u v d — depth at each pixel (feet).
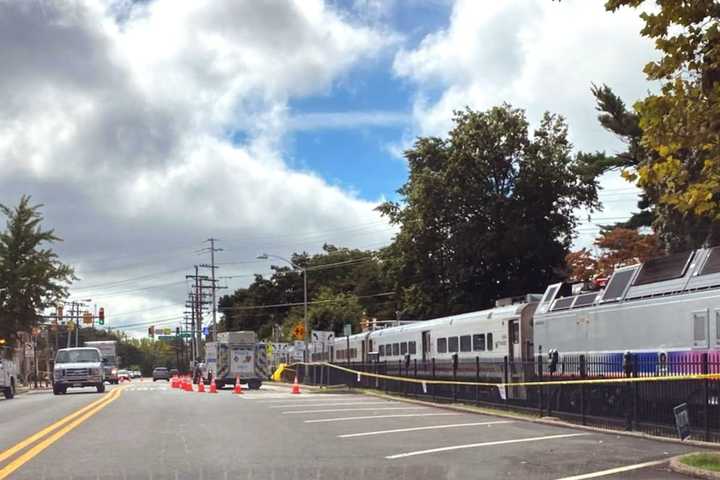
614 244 116.88
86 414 67.92
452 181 153.07
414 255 157.07
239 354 148.77
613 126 110.83
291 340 269.85
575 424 57.88
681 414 46.03
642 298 62.69
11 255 181.37
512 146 153.07
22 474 34.96
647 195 98.84
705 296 54.75
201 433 51.62
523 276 155.12
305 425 57.62
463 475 34.30
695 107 28.48
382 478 33.50
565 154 152.97
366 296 297.74
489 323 97.50
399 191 164.35
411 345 125.18
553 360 67.67
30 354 310.65
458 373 98.58
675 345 57.62
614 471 35.45
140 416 65.46
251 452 41.96
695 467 34.37
